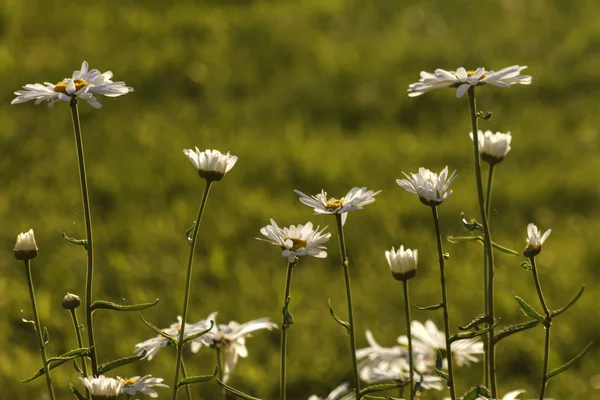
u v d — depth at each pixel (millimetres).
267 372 7152
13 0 15703
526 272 8805
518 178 10781
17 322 7691
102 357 7156
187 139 11914
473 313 7961
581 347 7559
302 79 13984
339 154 11602
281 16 16562
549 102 13281
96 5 16688
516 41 15383
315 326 7777
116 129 12180
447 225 9695
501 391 6953
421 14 16797
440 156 11508
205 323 4398
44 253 8906
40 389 6691
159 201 10211
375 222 9680
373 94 13469
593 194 10414
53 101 3439
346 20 16609
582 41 15039
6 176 10836
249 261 9000
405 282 3559
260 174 10953
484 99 13188
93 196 10281
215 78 14016
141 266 8672
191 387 6754
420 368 4652
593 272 8906
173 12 16594
